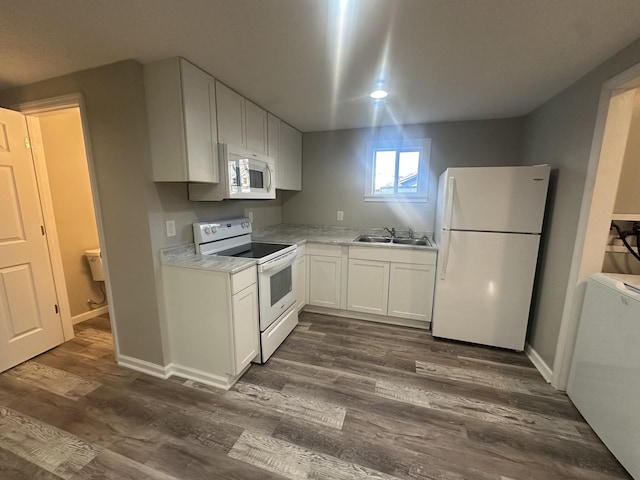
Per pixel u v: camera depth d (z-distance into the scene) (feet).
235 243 8.90
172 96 5.82
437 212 9.87
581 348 5.93
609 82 5.35
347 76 6.54
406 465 4.69
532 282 7.64
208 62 5.89
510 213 7.54
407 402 6.12
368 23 4.52
